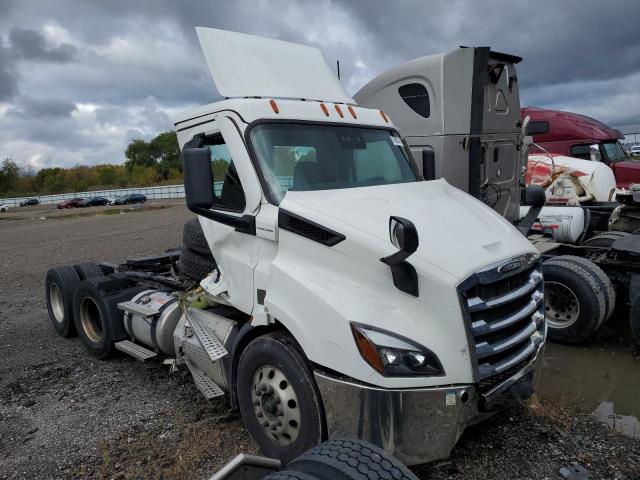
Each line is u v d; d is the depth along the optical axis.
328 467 2.32
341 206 3.62
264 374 3.61
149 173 116.25
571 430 4.06
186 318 4.70
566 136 12.92
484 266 3.19
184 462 3.82
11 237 24.44
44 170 127.44
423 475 3.51
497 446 3.82
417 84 7.52
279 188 3.93
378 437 2.95
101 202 72.06
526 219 4.75
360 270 3.25
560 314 5.95
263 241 3.86
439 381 2.99
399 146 4.87
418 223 3.46
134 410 4.71
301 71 5.02
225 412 4.54
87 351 6.32
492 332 3.18
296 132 4.22
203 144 4.40
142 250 15.41
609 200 10.62
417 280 3.07
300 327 3.29
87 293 6.07
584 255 6.88
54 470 3.82
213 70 4.41
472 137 7.06
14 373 5.78
